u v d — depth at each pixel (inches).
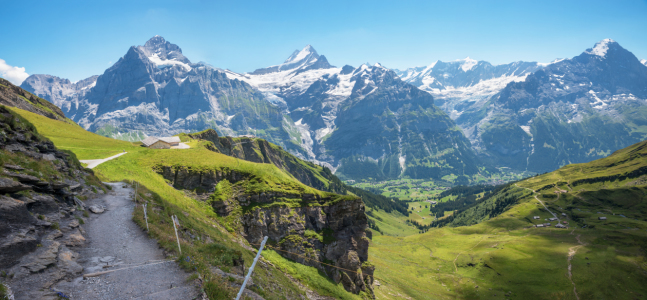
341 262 3331.7
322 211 3476.9
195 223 2053.4
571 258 6535.4
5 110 1234.6
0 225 705.6
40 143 1374.3
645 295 5295.3
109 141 4451.3
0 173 866.8
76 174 1595.7
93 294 666.8
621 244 7076.8
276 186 3326.8
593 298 5290.4
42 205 965.2
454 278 6427.2
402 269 6678.2
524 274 6166.3
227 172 3309.5
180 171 3070.9
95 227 1142.3
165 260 908.0
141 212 1369.3
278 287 2020.2
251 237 2908.5
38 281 648.4
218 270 964.0
